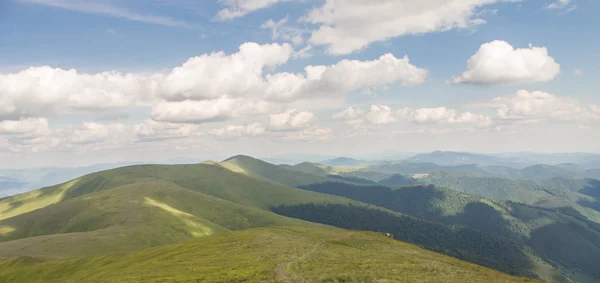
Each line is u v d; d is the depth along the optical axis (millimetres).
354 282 48219
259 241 95125
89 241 185625
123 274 73875
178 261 80000
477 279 51781
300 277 52469
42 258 146250
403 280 48781
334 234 115688
